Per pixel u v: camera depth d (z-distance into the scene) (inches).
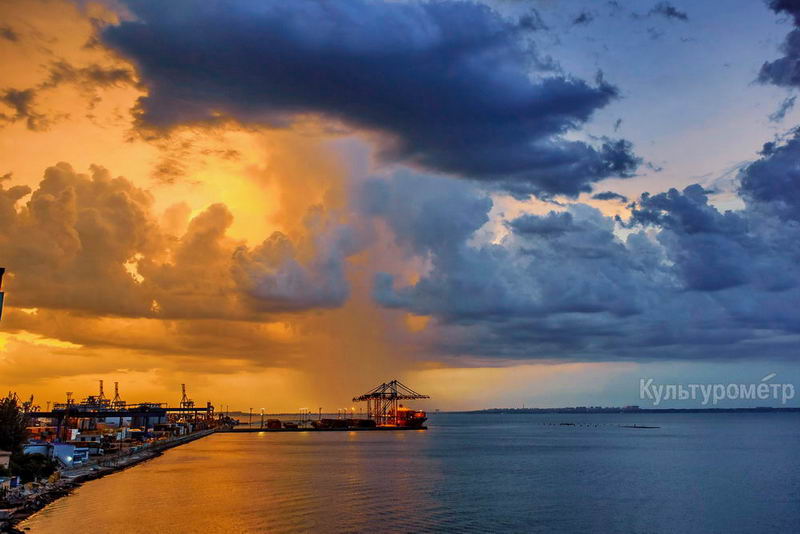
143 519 3890.3
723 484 5797.2
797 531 3759.8
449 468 7352.4
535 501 4741.6
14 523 3686.0
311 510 4271.7
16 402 5374.0
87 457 6776.6
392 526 3752.5
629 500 4820.4
